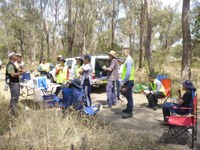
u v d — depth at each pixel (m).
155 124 6.79
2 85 13.17
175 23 39.50
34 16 38.44
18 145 4.56
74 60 11.52
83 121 5.73
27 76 10.29
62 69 9.70
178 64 22.45
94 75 10.71
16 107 6.46
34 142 4.55
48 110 5.95
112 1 32.69
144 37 22.78
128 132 5.94
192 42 16.64
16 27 44.19
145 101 9.74
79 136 4.86
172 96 9.98
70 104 6.35
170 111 6.17
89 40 39.84
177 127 6.27
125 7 31.70
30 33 43.44
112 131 5.68
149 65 14.89
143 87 11.41
